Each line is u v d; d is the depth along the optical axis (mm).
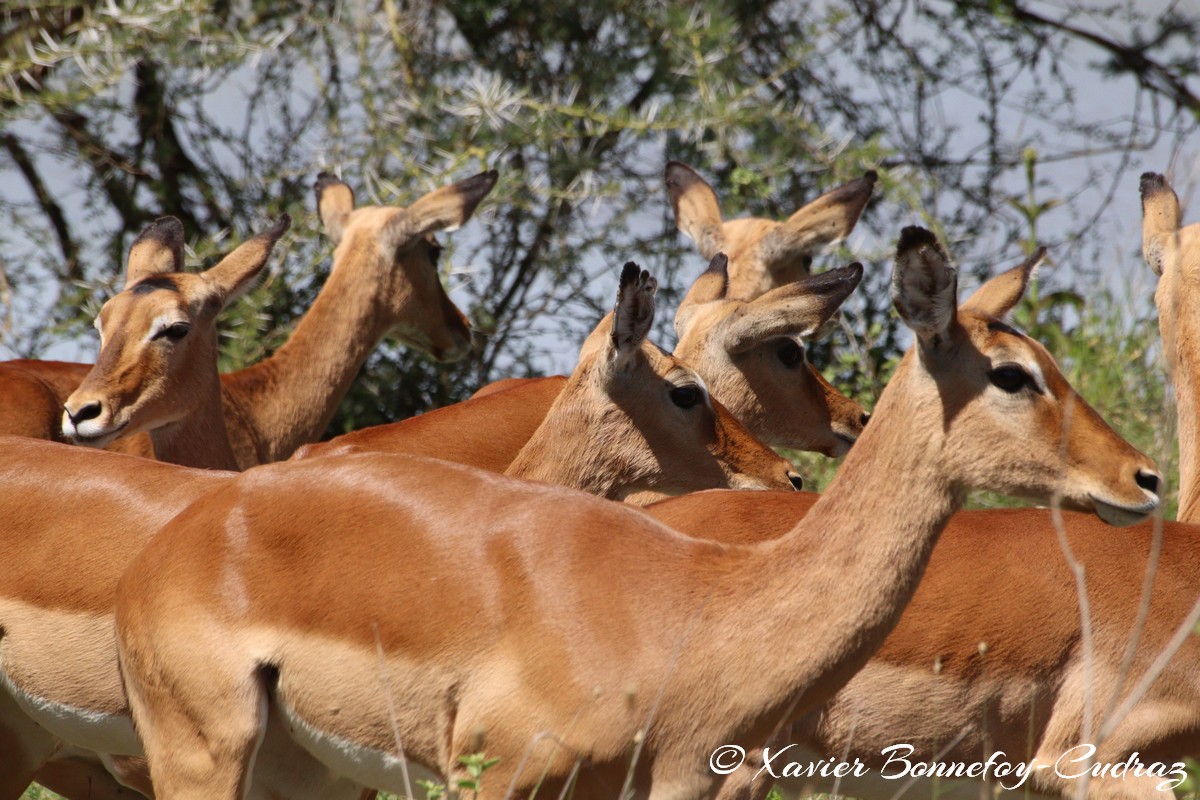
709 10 23984
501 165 24375
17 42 24062
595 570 9703
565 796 9469
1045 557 11438
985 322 9547
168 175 25344
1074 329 20391
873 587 9375
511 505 10055
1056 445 9359
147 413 15719
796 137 23922
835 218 19109
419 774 9961
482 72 24781
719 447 14172
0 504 11336
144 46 23062
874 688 11211
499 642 9609
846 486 9539
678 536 10023
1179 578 11461
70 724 11172
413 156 24266
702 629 9484
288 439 19141
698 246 20156
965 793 11398
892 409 9516
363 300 19828
